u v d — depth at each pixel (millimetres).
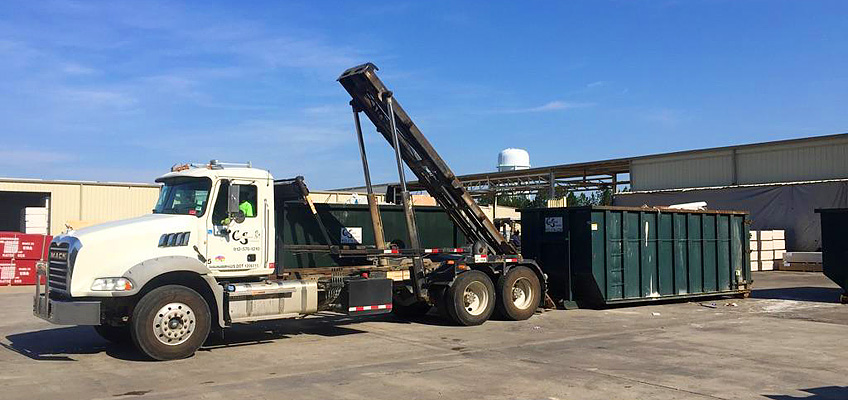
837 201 29484
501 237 15070
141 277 9602
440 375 8609
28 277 25031
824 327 12938
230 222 10836
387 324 13758
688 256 17453
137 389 7930
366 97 13461
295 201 13141
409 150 14086
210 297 10484
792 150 31875
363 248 13219
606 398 7398
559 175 43562
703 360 9594
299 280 11508
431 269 13867
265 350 10602
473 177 45750
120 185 34281
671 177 36469
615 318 14438
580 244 15992
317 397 7469
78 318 9445
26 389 7945
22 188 31844
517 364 9328
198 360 9766
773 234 30438
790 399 7375
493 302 13883
